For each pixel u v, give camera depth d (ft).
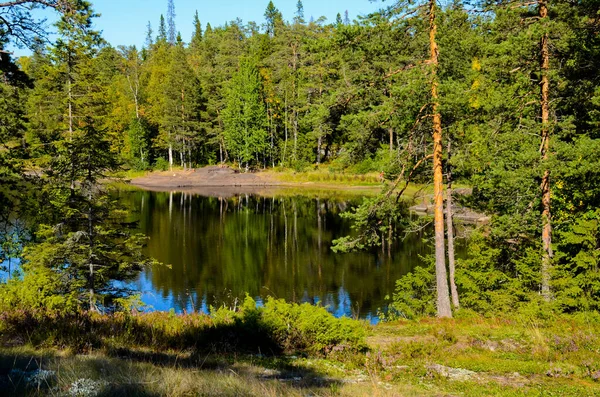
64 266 50.78
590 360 27.99
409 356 30.19
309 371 25.95
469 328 38.73
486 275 49.32
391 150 55.42
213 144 259.39
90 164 53.36
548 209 47.85
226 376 20.39
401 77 46.11
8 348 22.39
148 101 260.62
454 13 44.29
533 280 46.83
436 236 48.49
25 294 36.24
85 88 75.25
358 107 51.78
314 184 216.54
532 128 47.24
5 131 47.67
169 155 249.34
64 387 16.07
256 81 228.43
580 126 52.03
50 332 26.03
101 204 51.47
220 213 144.46
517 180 45.65
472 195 58.08
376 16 46.24
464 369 27.89
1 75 38.78
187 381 17.94
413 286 57.98
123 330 29.71
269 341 31.14
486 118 49.01
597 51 45.19
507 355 30.68
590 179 46.24
